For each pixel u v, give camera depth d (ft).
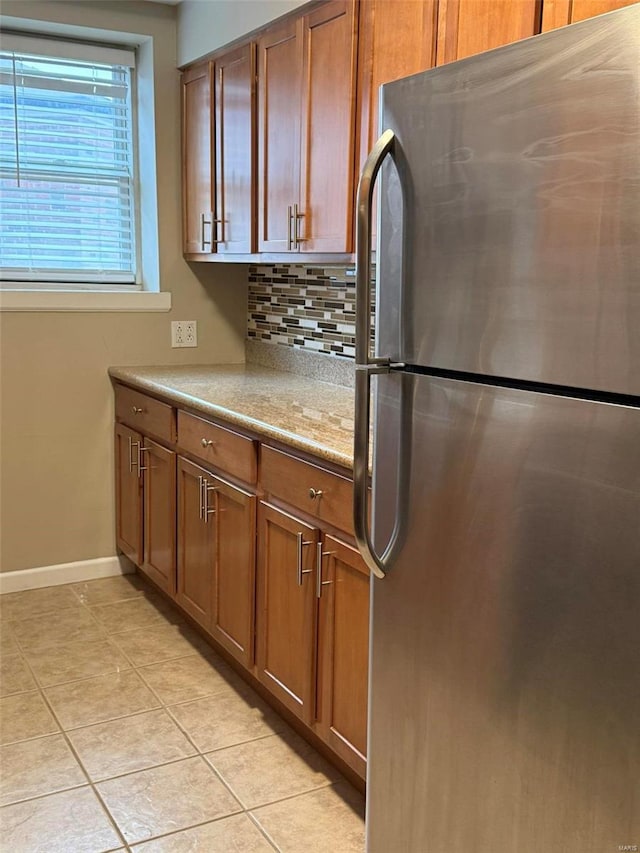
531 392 3.60
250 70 9.00
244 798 6.88
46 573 11.37
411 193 4.17
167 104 10.94
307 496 6.81
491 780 4.04
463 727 4.18
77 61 10.92
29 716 8.04
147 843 6.30
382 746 4.83
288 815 6.68
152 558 10.48
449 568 4.16
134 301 11.21
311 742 7.68
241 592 8.10
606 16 3.13
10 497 10.99
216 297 11.83
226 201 9.87
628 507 3.22
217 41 9.64
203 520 8.86
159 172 11.07
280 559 7.35
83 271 11.49
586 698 3.48
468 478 3.98
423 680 4.43
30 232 11.08
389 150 4.24
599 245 3.24
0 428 10.78
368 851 5.08
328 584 6.64
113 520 11.75
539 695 3.71
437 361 4.11
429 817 4.51
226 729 7.91
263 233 9.02
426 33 6.26
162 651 9.50
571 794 3.61
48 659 9.21
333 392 9.33
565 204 3.36
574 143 3.30
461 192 3.86
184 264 11.50
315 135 7.82
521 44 3.48
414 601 4.42
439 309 4.06
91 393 11.26
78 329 11.02
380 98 4.35
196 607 9.26
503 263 3.67
